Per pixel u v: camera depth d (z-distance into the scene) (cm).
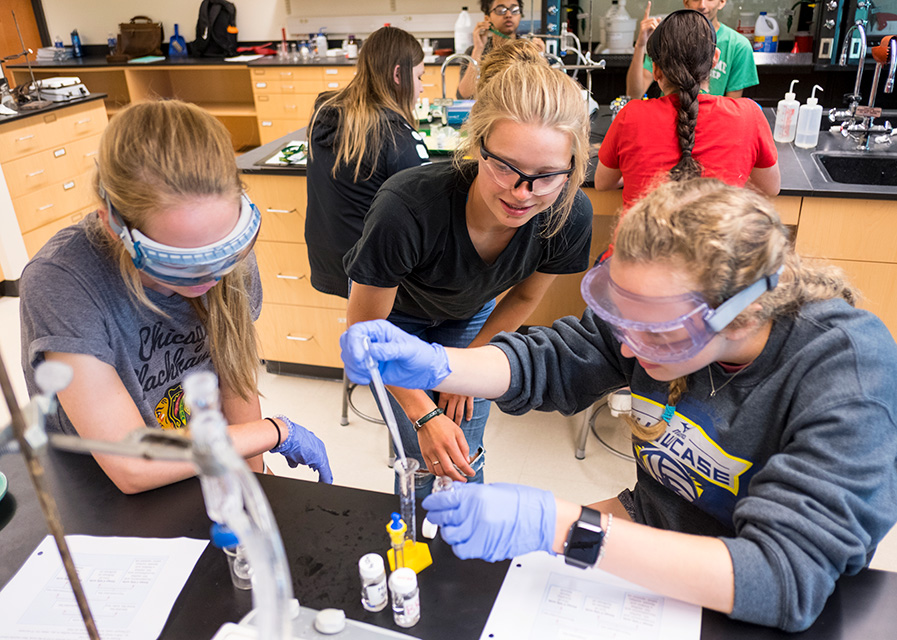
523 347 125
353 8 575
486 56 134
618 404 238
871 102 286
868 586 97
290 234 279
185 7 607
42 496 70
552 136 113
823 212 240
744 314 90
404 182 138
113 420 113
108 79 642
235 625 93
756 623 91
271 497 118
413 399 153
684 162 217
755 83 342
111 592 101
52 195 426
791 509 88
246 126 646
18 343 349
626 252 88
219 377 140
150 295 121
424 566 104
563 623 94
